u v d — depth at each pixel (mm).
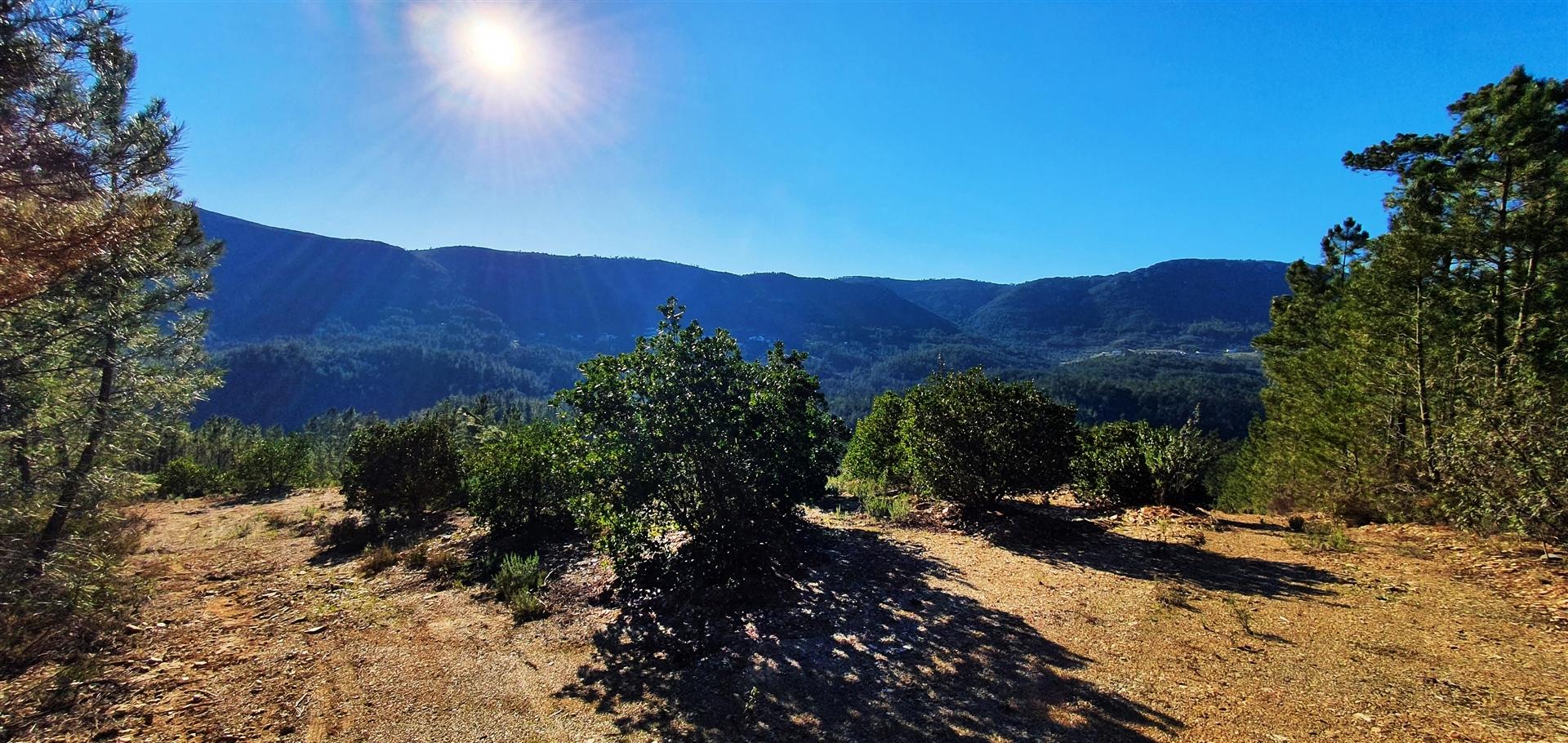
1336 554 6785
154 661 4625
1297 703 3359
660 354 6270
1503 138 9766
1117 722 3244
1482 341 9625
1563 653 3859
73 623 5434
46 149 4402
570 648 4641
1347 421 12688
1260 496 16953
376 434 10695
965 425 8836
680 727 3412
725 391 6156
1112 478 10688
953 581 6020
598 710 3678
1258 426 22047
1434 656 3920
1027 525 8344
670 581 5859
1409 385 10953
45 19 4316
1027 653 4199
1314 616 4762
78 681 4246
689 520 6258
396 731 3494
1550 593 4965
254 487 19734
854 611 5152
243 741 3430
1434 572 5848
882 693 3705
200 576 7453
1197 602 5199
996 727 3262
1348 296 13359
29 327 6672
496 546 7910
